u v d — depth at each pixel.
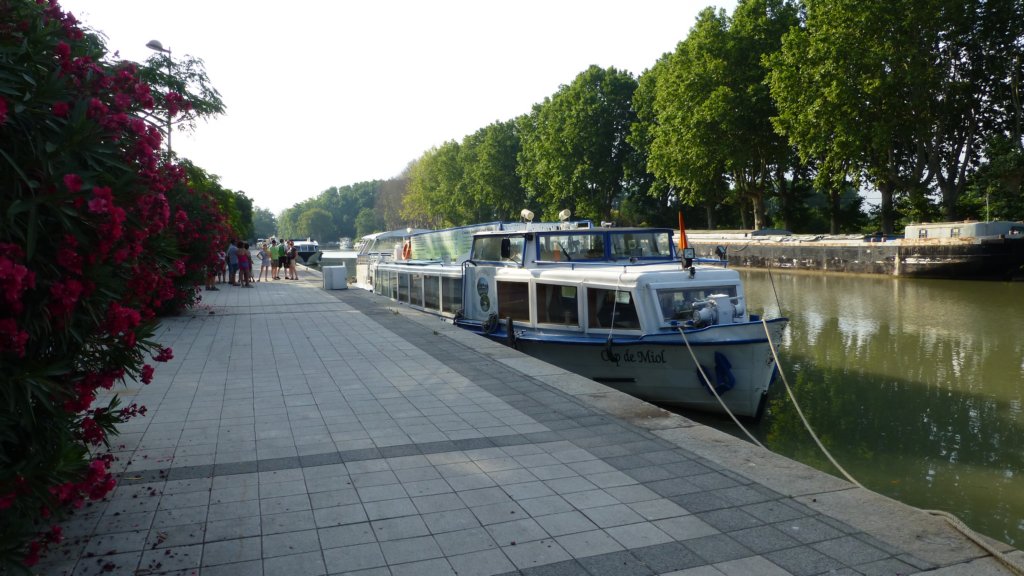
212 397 8.87
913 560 4.33
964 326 20.08
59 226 3.70
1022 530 7.28
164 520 4.99
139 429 7.36
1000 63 39.16
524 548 4.55
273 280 34.69
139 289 4.63
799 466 6.05
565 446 6.69
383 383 9.63
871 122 39.53
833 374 14.52
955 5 36.50
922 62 37.56
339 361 11.34
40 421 3.99
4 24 3.70
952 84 38.62
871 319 21.86
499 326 14.45
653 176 64.69
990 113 42.44
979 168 42.81
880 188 43.72
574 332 12.65
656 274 11.49
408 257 23.09
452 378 9.88
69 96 3.86
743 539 4.65
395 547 4.58
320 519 5.02
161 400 8.70
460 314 16.20
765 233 47.88
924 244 34.91
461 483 5.73
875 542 4.59
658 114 55.62
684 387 11.09
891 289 30.75
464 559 4.41
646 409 8.03
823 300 27.28
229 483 5.75
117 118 3.95
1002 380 13.67
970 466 9.19
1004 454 9.62
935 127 42.03
